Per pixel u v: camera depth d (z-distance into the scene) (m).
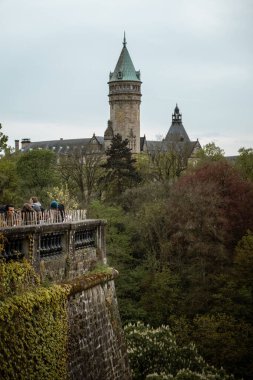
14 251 11.69
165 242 52.69
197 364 29.20
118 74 176.88
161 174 84.06
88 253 15.75
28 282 11.85
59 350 12.30
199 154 87.50
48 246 13.30
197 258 48.38
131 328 32.38
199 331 37.41
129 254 55.38
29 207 16.61
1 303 10.27
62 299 12.66
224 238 51.09
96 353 14.59
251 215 54.72
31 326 11.09
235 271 43.44
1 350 9.93
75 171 82.25
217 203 53.06
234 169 62.44
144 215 56.53
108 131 175.88
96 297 15.23
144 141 181.75
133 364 27.55
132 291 48.72
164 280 46.03
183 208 52.16
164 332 31.44
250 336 37.25
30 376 10.88
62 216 19.48
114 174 81.56
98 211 56.66
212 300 43.94
